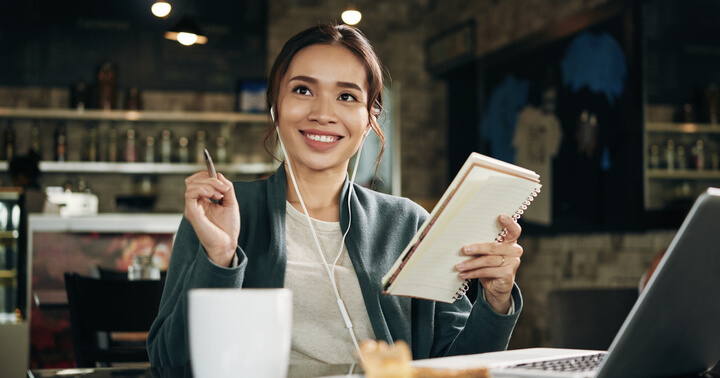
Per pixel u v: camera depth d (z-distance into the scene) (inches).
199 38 211.2
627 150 153.1
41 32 244.2
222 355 23.0
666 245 148.7
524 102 195.6
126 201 233.1
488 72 218.8
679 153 145.6
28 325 139.6
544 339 193.3
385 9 271.1
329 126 50.4
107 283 83.5
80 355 84.1
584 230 168.2
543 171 185.6
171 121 248.1
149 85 250.2
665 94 147.5
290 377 33.9
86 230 144.9
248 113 250.8
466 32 235.3
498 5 218.8
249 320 23.0
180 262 47.6
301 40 51.6
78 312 84.3
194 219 37.4
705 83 143.9
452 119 262.5
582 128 168.7
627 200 153.5
